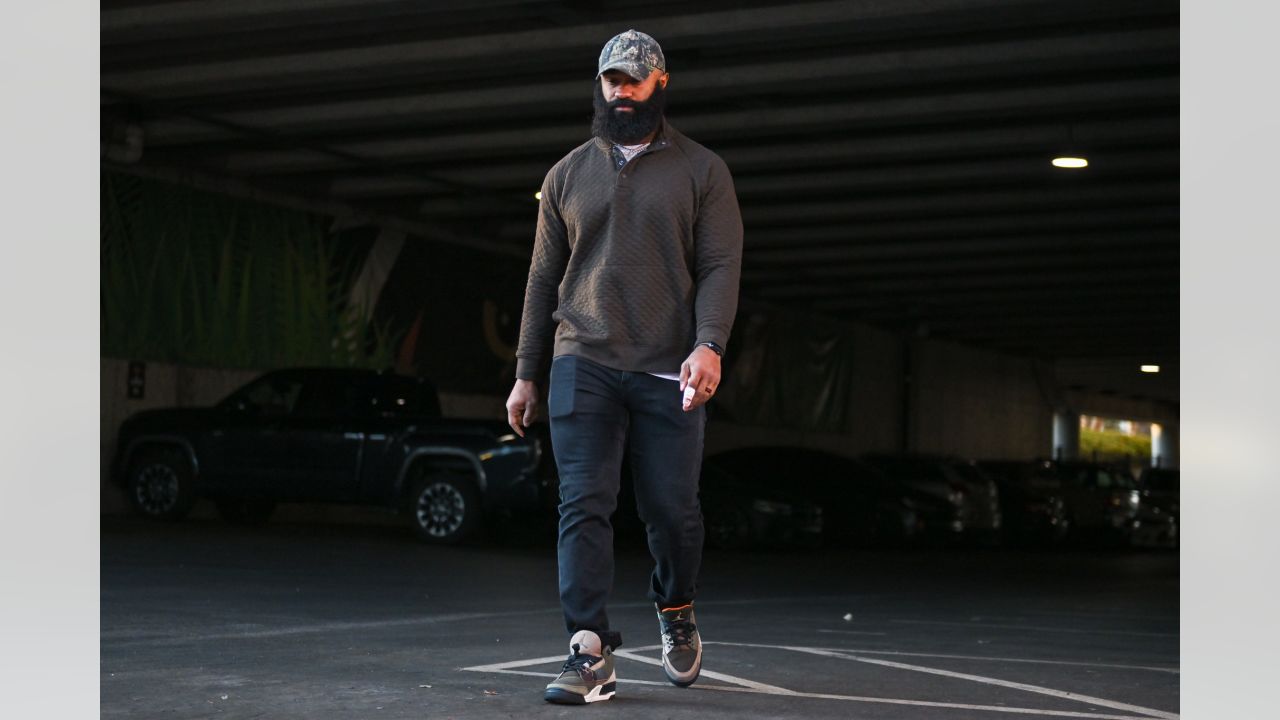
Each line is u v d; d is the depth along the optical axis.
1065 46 12.30
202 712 3.76
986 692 4.54
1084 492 28.75
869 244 23.59
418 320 21.53
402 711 3.79
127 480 16.19
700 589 10.93
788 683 4.62
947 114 14.48
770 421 29.73
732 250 4.12
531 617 7.59
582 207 4.10
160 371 17.84
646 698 4.11
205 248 18.45
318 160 18.12
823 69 13.17
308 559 11.88
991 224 21.03
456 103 15.00
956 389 37.41
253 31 13.38
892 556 19.20
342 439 15.03
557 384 4.12
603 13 12.26
